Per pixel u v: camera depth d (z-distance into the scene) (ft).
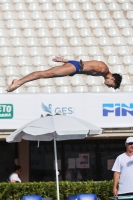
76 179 218.59
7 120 187.11
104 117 190.80
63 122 134.92
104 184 160.25
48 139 149.07
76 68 178.60
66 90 215.92
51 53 236.84
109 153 220.64
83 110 190.29
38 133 132.16
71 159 219.20
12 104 187.73
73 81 220.84
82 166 219.41
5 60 230.89
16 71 225.56
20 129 135.23
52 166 217.56
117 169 126.31
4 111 187.11
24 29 250.37
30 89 214.28
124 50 241.55
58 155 219.20
